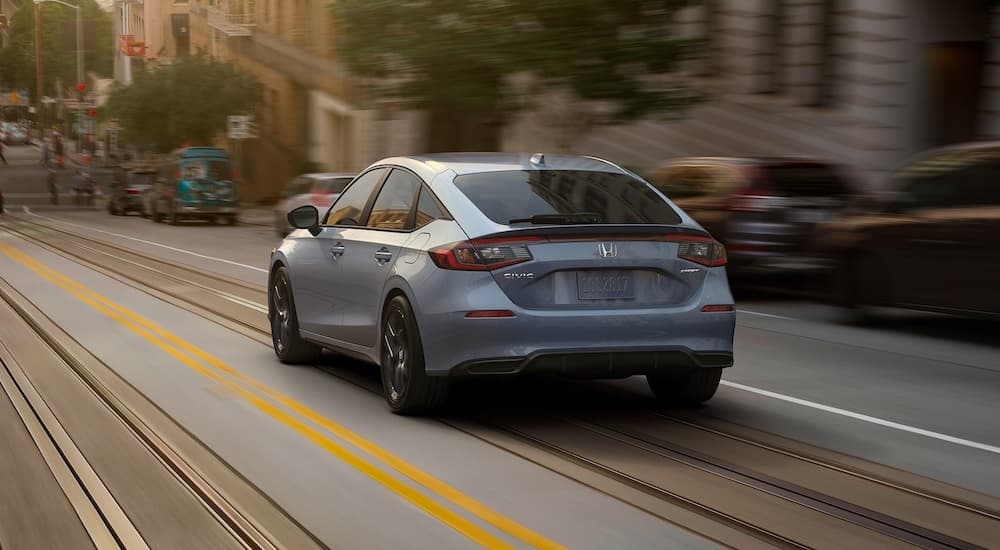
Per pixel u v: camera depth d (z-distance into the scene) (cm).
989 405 770
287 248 884
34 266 1930
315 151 4822
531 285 643
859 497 524
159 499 512
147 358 920
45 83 12538
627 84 2031
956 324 1238
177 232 3294
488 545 448
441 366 653
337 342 798
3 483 539
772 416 714
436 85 2061
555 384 809
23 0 12594
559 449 612
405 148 3700
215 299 1391
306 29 4850
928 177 1140
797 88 2208
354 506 502
